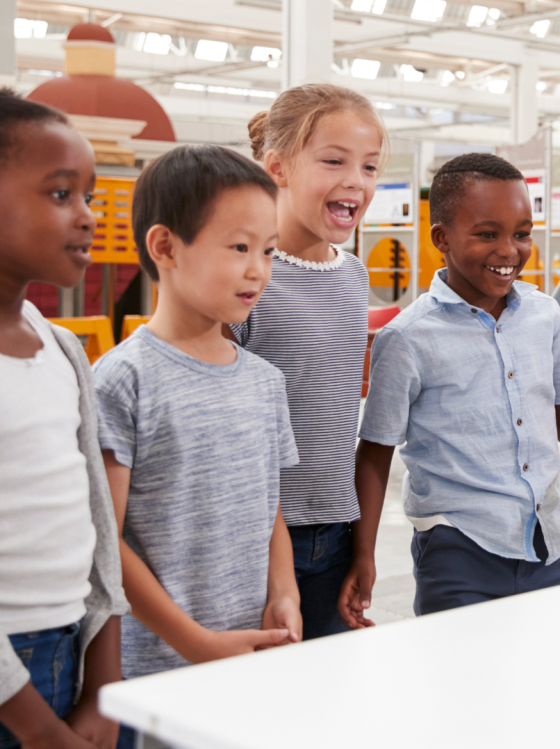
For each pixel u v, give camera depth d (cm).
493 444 138
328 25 666
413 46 1284
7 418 81
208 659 99
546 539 138
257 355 125
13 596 81
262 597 111
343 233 132
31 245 83
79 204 86
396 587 277
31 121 84
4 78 432
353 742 44
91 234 88
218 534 106
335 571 137
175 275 107
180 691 49
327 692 49
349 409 138
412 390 141
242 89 1684
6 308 87
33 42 1361
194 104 1670
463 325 141
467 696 50
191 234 104
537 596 69
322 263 137
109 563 93
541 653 56
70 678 88
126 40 1511
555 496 140
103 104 748
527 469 138
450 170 140
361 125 129
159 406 103
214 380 108
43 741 78
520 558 134
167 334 109
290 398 132
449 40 1320
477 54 1355
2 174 83
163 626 100
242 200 104
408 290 1030
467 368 139
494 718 47
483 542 135
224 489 106
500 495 136
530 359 142
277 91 1677
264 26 1170
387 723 46
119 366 103
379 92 1588
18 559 81
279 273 133
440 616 63
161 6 1100
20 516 81
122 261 614
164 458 104
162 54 1441
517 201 135
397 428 140
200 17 1126
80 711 87
